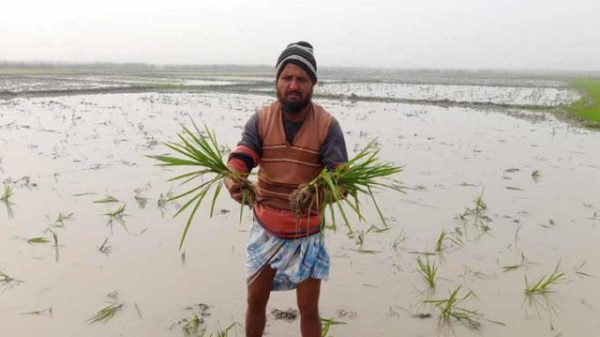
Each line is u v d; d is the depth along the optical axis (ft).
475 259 14.80
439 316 11.73
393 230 17.03
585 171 26.13
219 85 107.55
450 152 30.66
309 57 8.29
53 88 84.23
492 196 21.07
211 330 10.94
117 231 16.29
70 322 11.07
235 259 14.46
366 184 8.75
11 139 31.63
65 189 20.61
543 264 14.49
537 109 62.69
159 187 21.44
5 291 12.27
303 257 8.86
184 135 35.17
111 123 40.63
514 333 11.10
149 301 12.04
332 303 12.25
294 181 8.76
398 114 53.67
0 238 15.35
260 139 8.91
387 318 11.63
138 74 179.32
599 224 17.80
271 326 11.23
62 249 14.76
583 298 12.60
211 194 20.84
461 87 130.62
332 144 8.59
